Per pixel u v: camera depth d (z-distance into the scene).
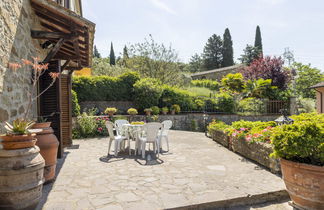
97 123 8.71
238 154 5.36
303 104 15.98
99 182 3.26
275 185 3.17
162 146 6.45
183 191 2.92
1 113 2.64
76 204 2.48
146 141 5.04
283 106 13.11
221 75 24.77
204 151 5.73
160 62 16.66
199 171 3.88
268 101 12.90
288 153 2.61
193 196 2.75
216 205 2.63
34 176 2.15
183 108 12.19
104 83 10.91
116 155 5.09
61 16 3.79
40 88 4.41
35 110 4.22
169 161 4.63
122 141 5.75
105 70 19.72
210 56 36.31
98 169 3.97
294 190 2.58
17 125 2.24
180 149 5.99
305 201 2.50
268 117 12.48
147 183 3.22
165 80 16.70
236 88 13.55
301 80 25.94
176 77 17.28
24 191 2.05
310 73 26.56
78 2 10.71
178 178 3.47
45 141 3.08
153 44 16.84
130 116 9.95
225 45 34.75
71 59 5.30
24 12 3.55
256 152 4.47
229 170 3.95
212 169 4.02
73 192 2.85
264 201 2.89
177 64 17.39
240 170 3.96
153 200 2.61
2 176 1.99
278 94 13.32
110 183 3.21
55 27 4.73
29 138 2.22
